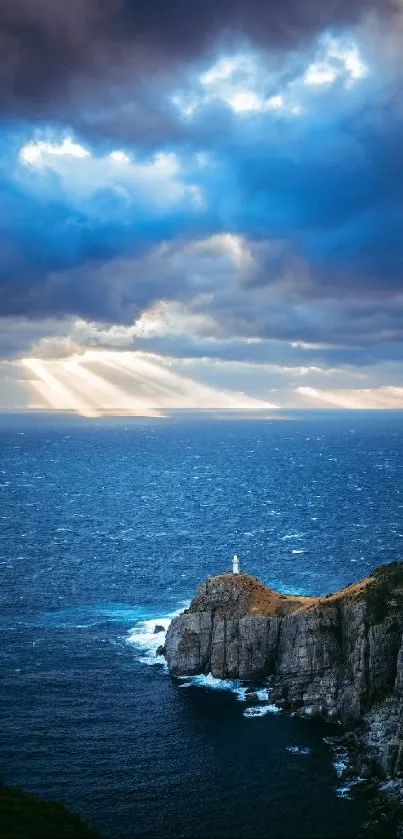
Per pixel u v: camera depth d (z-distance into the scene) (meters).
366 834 107.06
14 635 185.00
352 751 128.25
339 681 143.50
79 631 188.12
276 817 111.25
